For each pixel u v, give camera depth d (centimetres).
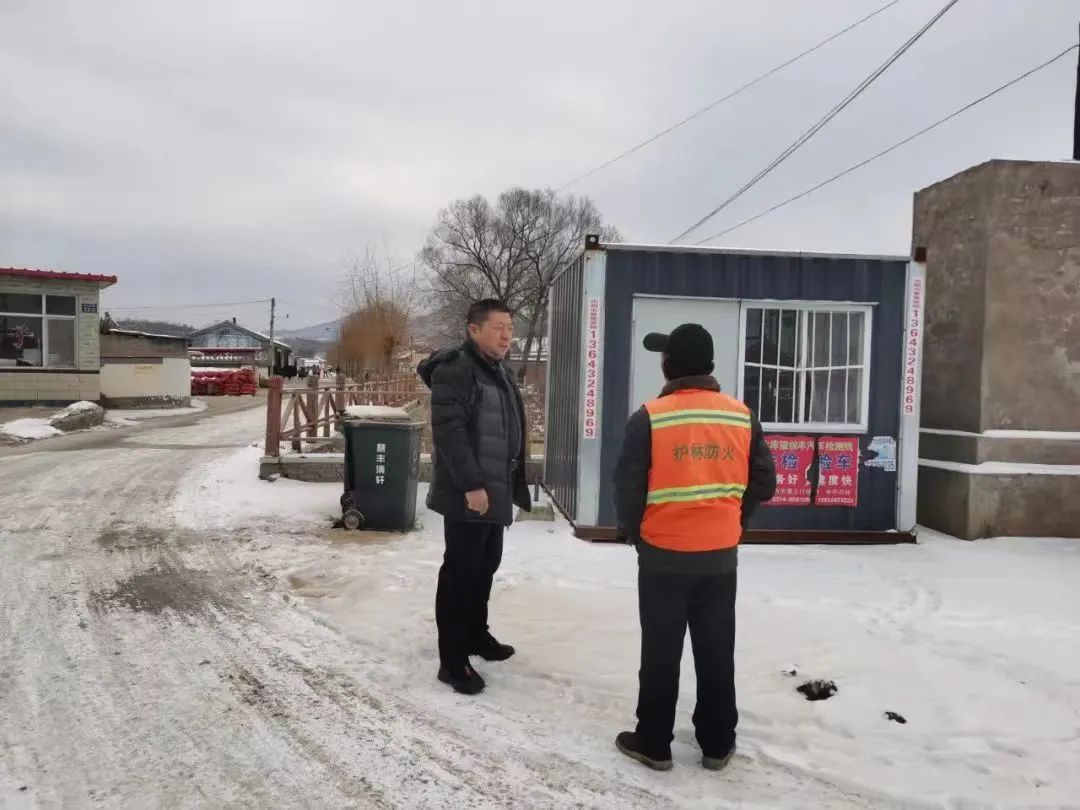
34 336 1936
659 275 704
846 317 724
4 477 979
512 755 330
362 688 389
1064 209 735
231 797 290
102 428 1742
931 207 814
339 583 551
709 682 320
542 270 5603
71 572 566
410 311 2991
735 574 323
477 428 389
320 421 1038
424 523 732
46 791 288
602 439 704
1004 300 734
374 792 298
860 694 390
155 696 371
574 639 459
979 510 732
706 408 320
